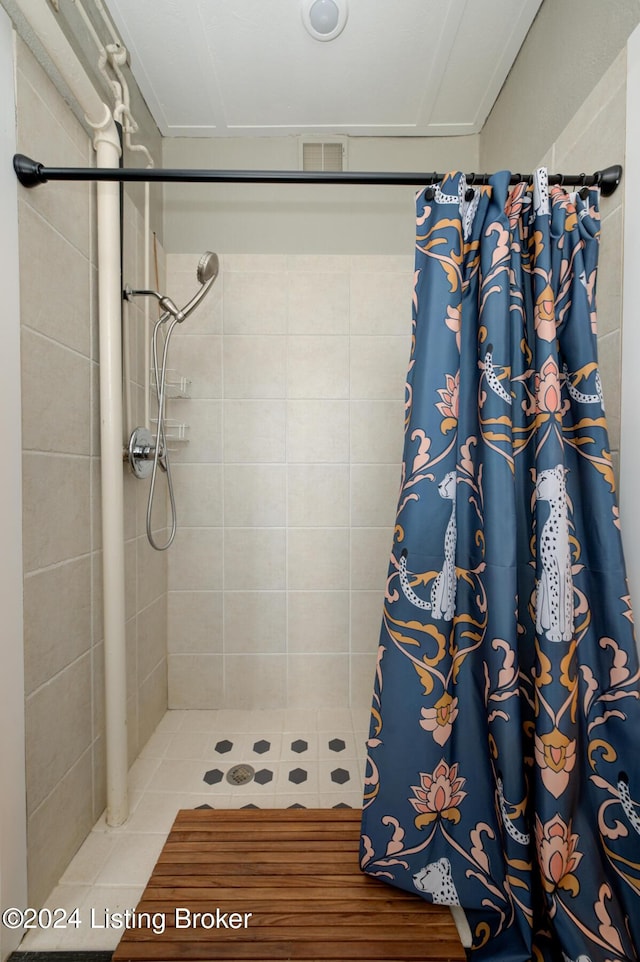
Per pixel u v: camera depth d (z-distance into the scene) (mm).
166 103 1442
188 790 1187
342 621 1623
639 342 798
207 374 1587
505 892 802
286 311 1589
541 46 1154
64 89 947
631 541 821
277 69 1315
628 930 729
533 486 855
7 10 772
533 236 863
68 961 782
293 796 1163
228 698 1623
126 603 1280
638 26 790
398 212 1596
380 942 774
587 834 777
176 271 1583
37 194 850
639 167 795
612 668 796
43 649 872
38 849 852
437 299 849
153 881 888
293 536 1613
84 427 1022
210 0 1112
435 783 836
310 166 1604
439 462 842
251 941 777
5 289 760
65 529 948
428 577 843
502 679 795
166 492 1593
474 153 1605
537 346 830
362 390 1602
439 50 1261
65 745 943
